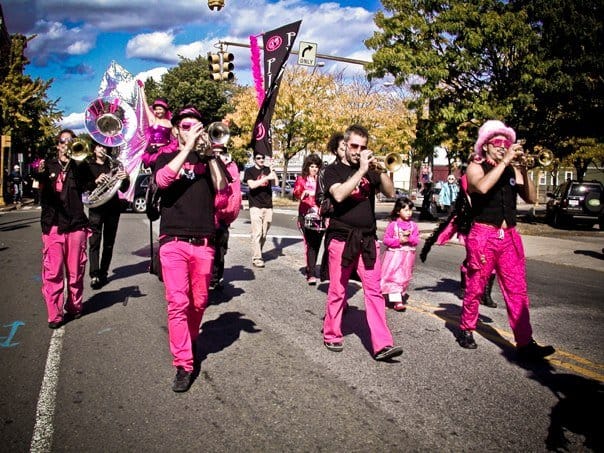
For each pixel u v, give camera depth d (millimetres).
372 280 4195
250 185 8406
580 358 4441
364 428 3164
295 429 3141
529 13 16297
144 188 20125
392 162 4055
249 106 31016
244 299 6340
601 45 15719
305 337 4887
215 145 3627
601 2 15602
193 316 3967
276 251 10242
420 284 7543
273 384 3793
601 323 5625
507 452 2918
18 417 3262
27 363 4160
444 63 16219
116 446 2928
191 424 3189
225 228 6633
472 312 4598
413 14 16828
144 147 6227
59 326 5113
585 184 18344
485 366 4211
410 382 3859
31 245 10969
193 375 3945
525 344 4332
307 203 7164
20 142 32812
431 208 21266
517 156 4141
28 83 28891
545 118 17906
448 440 3033
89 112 6160
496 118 15734
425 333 5102
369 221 4211
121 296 6363
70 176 5121
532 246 12828
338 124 31172
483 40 15648
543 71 15477
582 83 15828
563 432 3141
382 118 33219
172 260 3650
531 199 4551
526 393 3695
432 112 17234
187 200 3691
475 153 4488
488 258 4391
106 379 3854
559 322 5656
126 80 6312
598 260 10656
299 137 32719
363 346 4668
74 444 2945
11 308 5824
